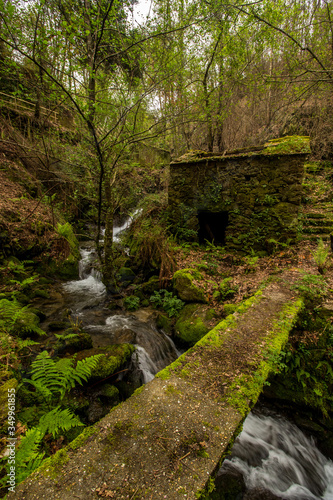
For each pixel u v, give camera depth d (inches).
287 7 308.2
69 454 64.2
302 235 285.3
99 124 213.0
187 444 67.6
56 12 165.6
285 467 131.3
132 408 80.1
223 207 300.5
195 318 195.8
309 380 147.9
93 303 241.3
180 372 98.2
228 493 113.4
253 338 121.2
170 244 304.5
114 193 273.0
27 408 102.7
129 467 61.1
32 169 356.5
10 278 224.1
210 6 183.8
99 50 182.4
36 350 146.3
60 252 292.4
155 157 501.0
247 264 255.8
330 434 140.5
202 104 255.6
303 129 474.3
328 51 317.4
